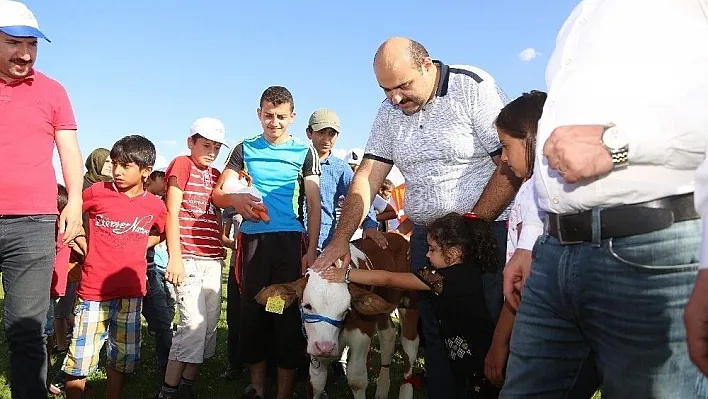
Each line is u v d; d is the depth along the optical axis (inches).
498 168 136.4
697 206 56.5
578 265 75.3
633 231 70.0
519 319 85.9
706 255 54.5
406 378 199.8
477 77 145.9
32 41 136.7
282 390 188.9
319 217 203.3
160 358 222.8
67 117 149.1
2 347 242.2
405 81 139.9
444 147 146.5
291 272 193.5
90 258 173.3
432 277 141.1
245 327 192.5
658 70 69.6
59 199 204.1
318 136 245.8
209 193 206.2
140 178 182.7
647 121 67.4
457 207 148.8
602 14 76.2
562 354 81.9
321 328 161.9
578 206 74.0
